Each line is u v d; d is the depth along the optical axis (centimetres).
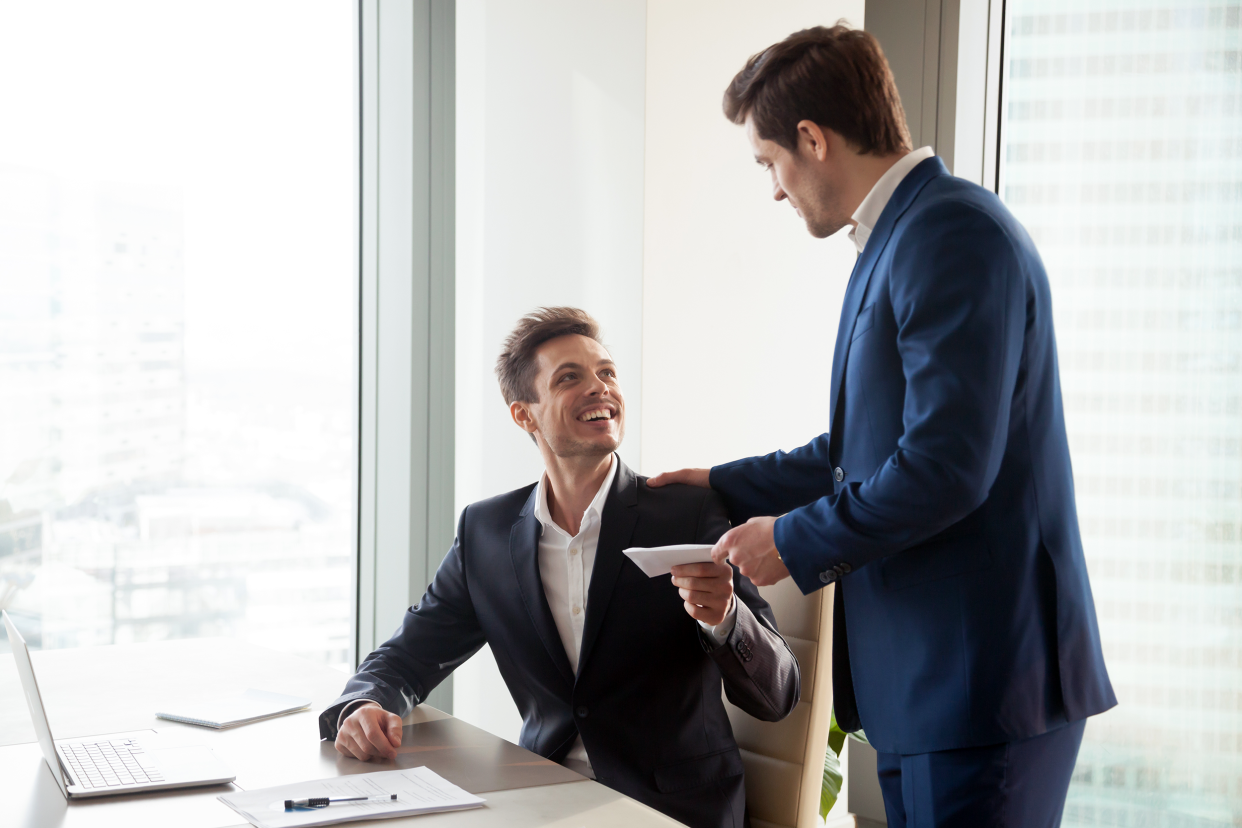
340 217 261
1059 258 274
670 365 236
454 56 252
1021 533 124
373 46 251
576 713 149
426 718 152
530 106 242
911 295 124
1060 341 273
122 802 115
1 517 223
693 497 162
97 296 232
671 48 234
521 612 157
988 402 118
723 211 246
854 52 133
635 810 111
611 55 233
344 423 263
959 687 123
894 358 130
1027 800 123
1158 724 270
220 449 248
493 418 247
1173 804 270
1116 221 270
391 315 252
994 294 120
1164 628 269
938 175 133
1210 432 266
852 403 135
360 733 133
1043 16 275
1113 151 270
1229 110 262
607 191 233
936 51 284
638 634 150
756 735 161
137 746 136
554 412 158
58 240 228
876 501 119
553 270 239
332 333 260
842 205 140
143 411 238
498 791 118
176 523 243
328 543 262
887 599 130
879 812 300
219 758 130
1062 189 274
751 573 129
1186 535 267
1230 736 267
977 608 123
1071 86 273
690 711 150
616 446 160
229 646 198
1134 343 269
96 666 182
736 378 250
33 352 225
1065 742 127
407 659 160
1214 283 265
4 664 221
